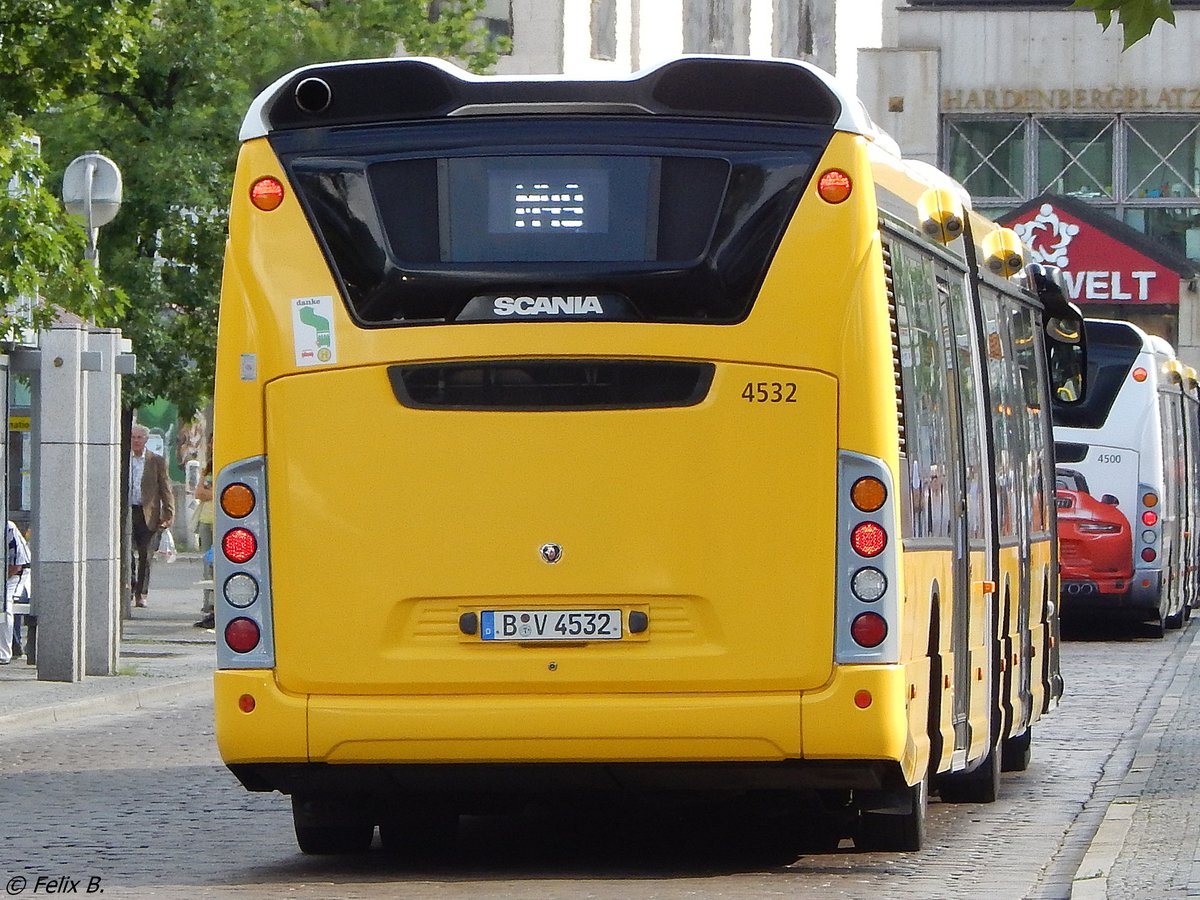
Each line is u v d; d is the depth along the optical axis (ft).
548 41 495.82
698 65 81.66
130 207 234.38
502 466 81.51
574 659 81.10
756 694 81.00
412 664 81.56
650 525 81.20
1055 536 138.72
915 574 85.56
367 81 82.79
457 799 86.33
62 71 177.68
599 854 91.40
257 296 82.89
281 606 82.33
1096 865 82.64
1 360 184.65
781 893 79.92
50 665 181.68
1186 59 491.31
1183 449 270.46
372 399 82.17
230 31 243.40
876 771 81.51
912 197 91.45
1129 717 159.84
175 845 95.35
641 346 81.25
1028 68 495.82
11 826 102.01
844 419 81.05
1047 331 138.51
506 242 81.97
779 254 81.30
